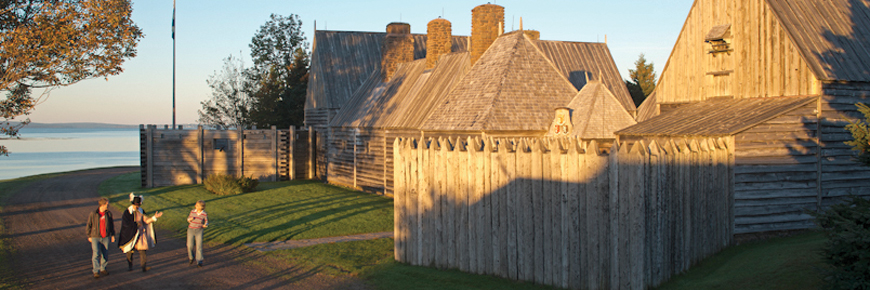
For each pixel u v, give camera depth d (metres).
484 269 12.05
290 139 38.34
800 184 15.95
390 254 14.78
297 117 54.62
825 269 8.70
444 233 12.80
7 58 17.78
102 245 13.08
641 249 9.74
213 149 35.09
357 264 13.72
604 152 10.58
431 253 13.09
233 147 35.69
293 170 38.47
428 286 11.55
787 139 15.92
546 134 22.83
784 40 17.91
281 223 19.78
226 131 35.44
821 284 9.18
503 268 11.68
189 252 14.07
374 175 30.47
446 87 27.80
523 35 26.16
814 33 17.97
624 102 35.72
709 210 12.68
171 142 34.03
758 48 18.89
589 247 10.25
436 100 27.28
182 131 34.31
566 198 10.55
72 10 18.45
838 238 8.34
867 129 10.63
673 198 10.95
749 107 17.91
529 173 11.18
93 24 18.48
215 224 19.75
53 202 26.36
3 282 12.53
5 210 23.86
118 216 22.39
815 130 16.39
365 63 41.12
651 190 10.13
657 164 10.32
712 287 10.08
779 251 12.08
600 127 21.50
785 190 15.74
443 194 12.78
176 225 19.95
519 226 11.36
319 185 34.28
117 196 28.47
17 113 19.06
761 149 15.56
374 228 18.84
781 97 17.91
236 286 12.10
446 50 32.56
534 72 24.95
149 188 32.66
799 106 16.08
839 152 16.67
